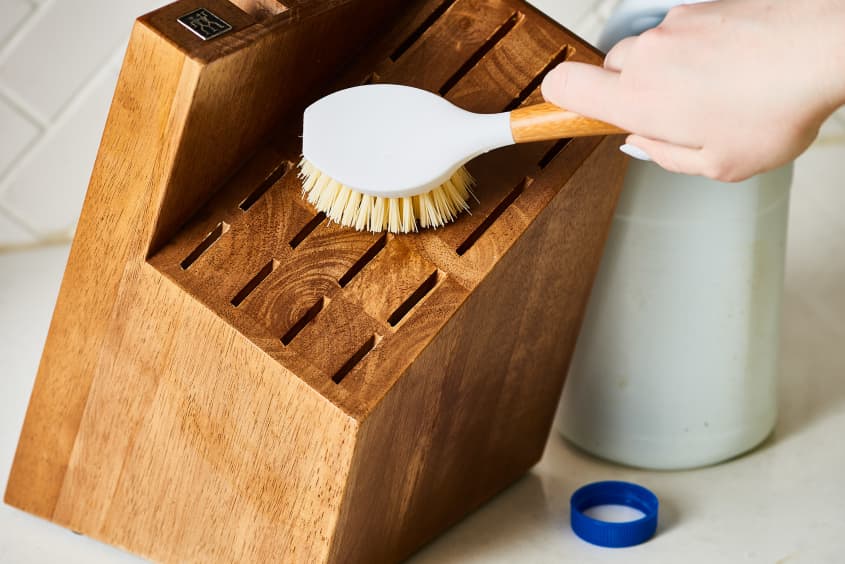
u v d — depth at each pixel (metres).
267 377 1.01
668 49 0.94
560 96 0.98
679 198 1.11
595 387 1.16
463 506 1.12
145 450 1.06
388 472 1.03
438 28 1.09
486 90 1.07
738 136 0.94
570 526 1.13
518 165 1.06
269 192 1.05
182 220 1.04
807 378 1.25
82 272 1.05
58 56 1.30
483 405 1.09
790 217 1.42
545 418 1.16
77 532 1.11
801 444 1.19
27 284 1.32
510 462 1.15
